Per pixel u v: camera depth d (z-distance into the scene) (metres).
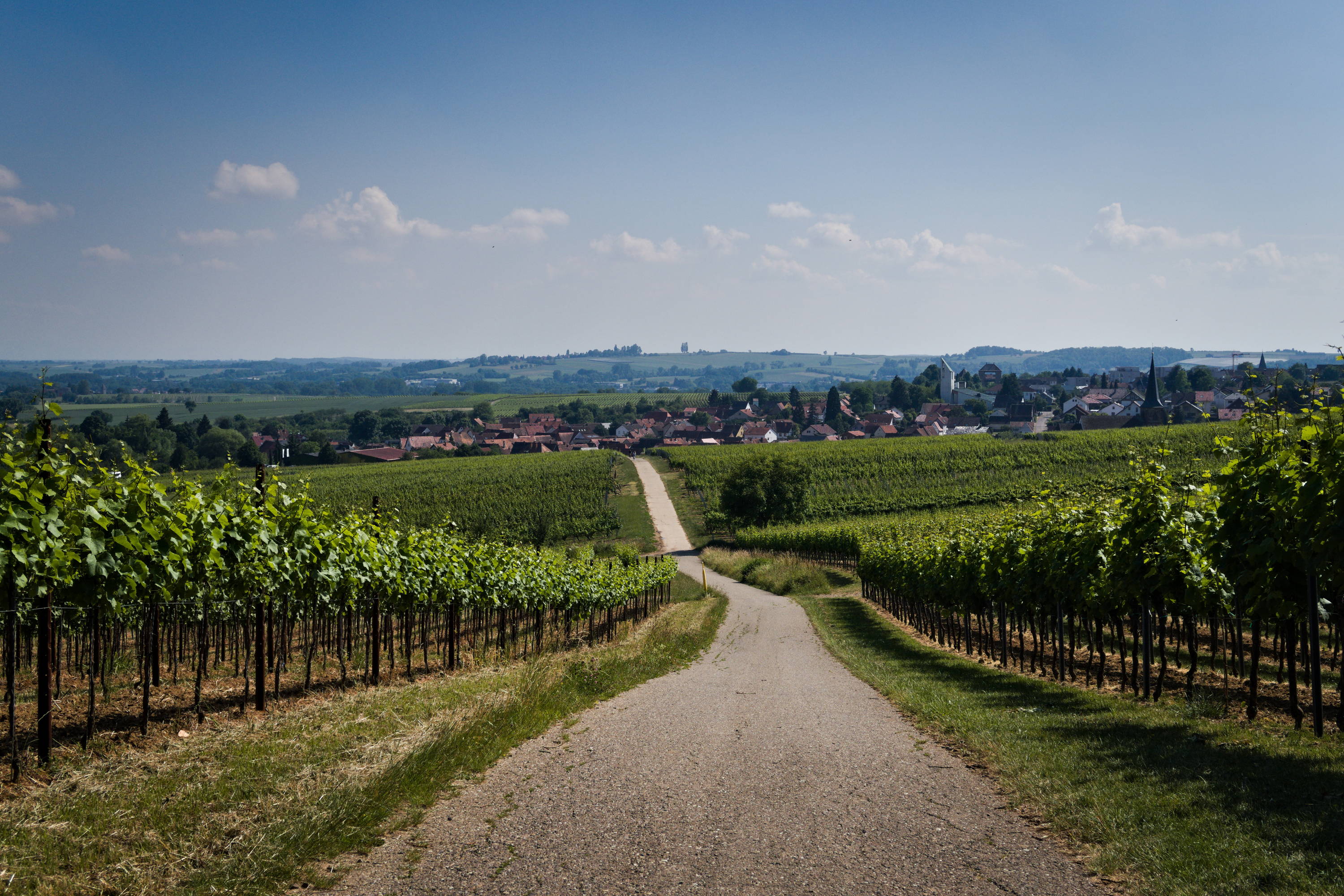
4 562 6.21
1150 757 6.97
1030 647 20.34
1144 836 5.13
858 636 23.11
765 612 31.03
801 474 74.06
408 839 5.34
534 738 8.45
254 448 112.44
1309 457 7.40
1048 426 151.88
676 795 6.35
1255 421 8.41
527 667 13.29
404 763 6.50
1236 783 6.03
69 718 8.45
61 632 11.34
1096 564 12.63
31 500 6.35
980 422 175.00
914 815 5.82
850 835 5.41
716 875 4.74
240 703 9.77
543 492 83.12
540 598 19.73
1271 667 13.98
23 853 4.72
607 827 5.59
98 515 7.03
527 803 6.13
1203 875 4.47
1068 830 5.38
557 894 4.48
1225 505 8.64
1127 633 20.58
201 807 5.62
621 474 104.50
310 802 5.62
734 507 72.88
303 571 11.13
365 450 131.88
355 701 10.14
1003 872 4.76
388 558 13.20
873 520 58.75
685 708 10.55
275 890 4.47
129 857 4.76
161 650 13.80
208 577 9.38
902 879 4.67
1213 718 9.17
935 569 21.28
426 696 10.50
